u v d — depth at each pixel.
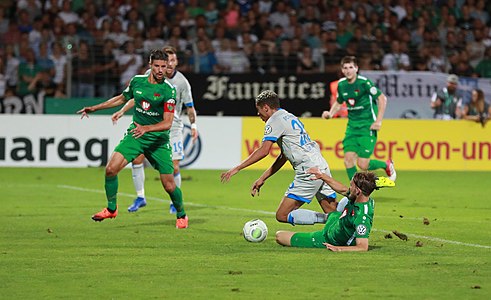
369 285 18.02
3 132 49.75
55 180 43.56
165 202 34.66
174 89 26.09
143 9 60.72
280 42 58.62
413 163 50.50
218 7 61.94
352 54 56.53
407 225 28.16
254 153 23.67
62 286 17.78
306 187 24.16
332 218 22.45
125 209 32.19
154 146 26.39
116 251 22.33
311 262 20.61
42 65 54.34
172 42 57.19
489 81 53.44
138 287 17.72
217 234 25.61
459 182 44.38
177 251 22.31
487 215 31.23
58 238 24.64
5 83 54.44
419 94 53.28
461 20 62.78
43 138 49.91
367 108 34.78
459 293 17.28
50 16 58.97
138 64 55.09
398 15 61.97
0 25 58.50
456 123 50.72
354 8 61.81
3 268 19.80
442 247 23.28
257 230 23.69
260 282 18.28
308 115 52.78
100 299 16.62
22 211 31.28
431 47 57.91
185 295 16.98
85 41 56.28
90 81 54.19
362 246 21.97
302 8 61.59
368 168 36.28
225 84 52.84
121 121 50.31
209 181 43.94
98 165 50.25
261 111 24.25
